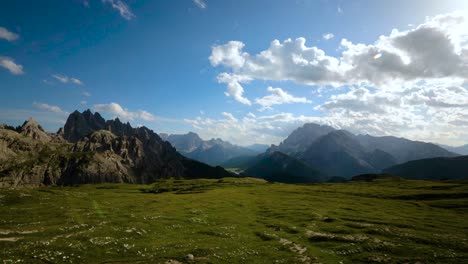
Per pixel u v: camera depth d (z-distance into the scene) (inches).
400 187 6171.3
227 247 1635.1
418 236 1962.4
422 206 3750.0
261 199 4343.0
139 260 1352.1
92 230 1877.5
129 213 2736.2
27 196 3629.4
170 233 1969.7
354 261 1488.7
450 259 1501.0
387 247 1695.4
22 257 1279.5
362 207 3550.7
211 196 4739.2
